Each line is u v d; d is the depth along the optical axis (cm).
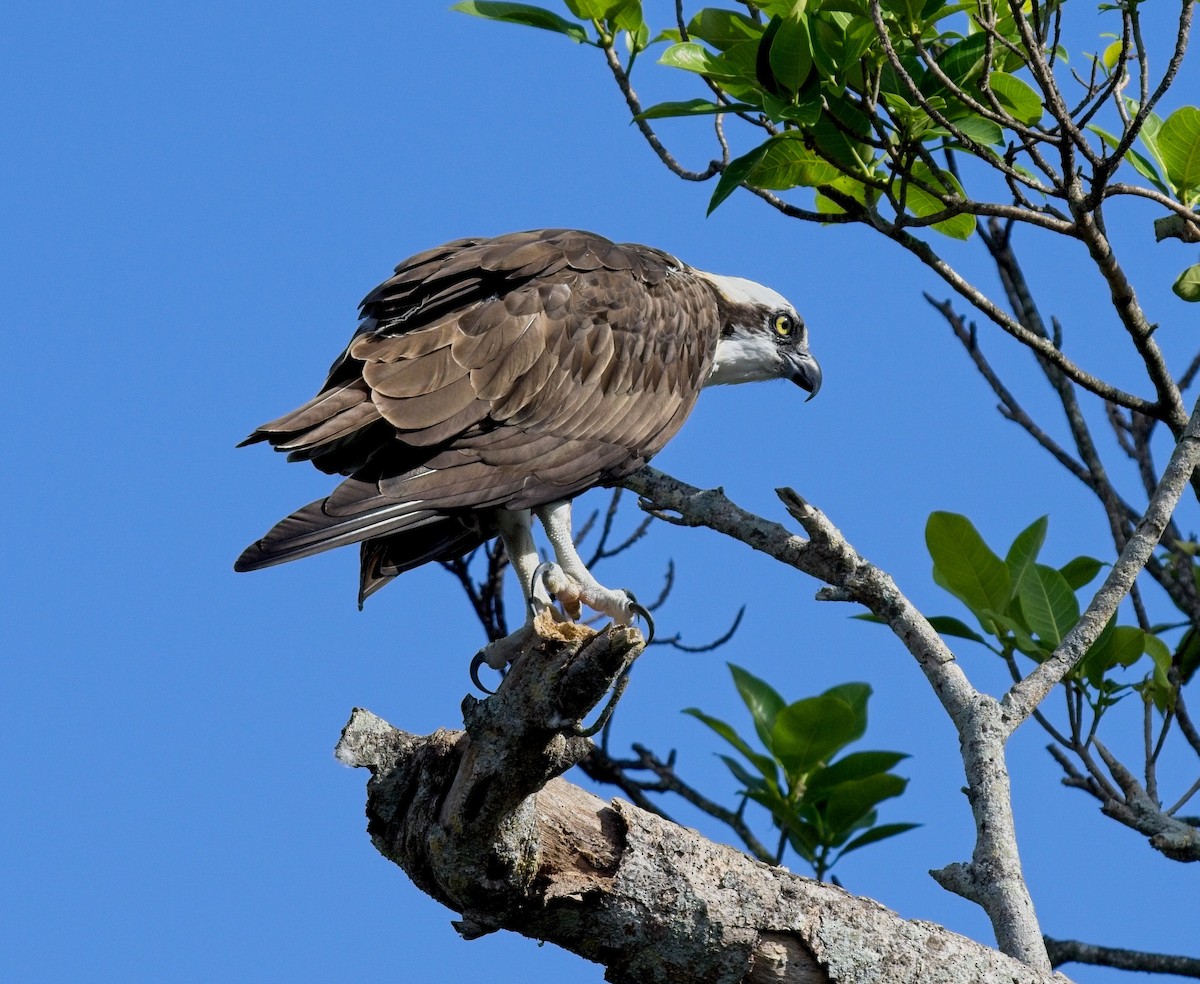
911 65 1073
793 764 1320
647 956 838
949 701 1002
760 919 833
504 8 1171
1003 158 1045
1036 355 1212
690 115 1066
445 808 805
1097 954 1178
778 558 1062
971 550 1149
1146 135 1106
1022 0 1001
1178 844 1042
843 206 1103
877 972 840
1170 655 1148
